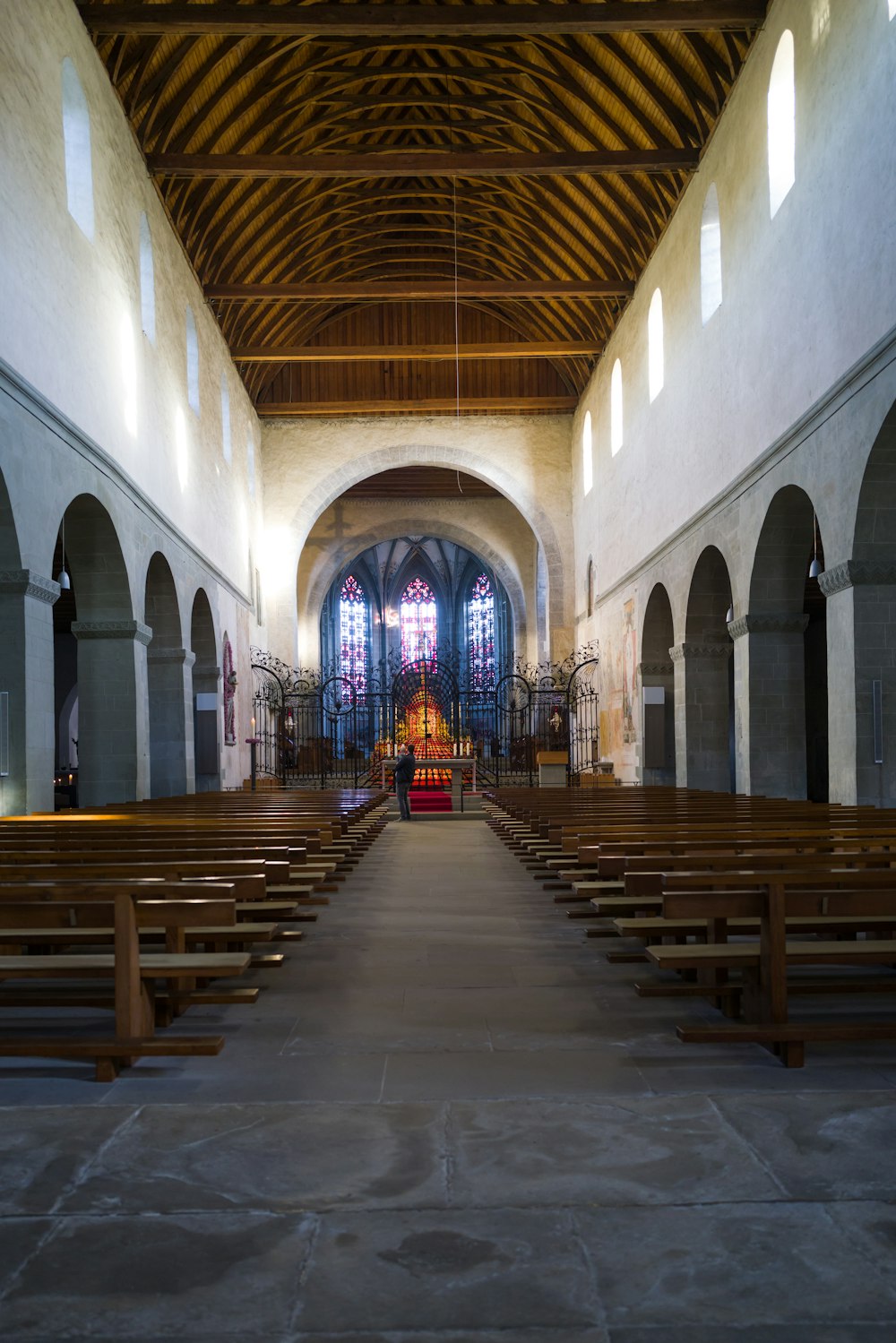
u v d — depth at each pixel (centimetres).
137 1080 465
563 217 2427
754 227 1530
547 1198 346
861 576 1205
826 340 1270
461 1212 337
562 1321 278
